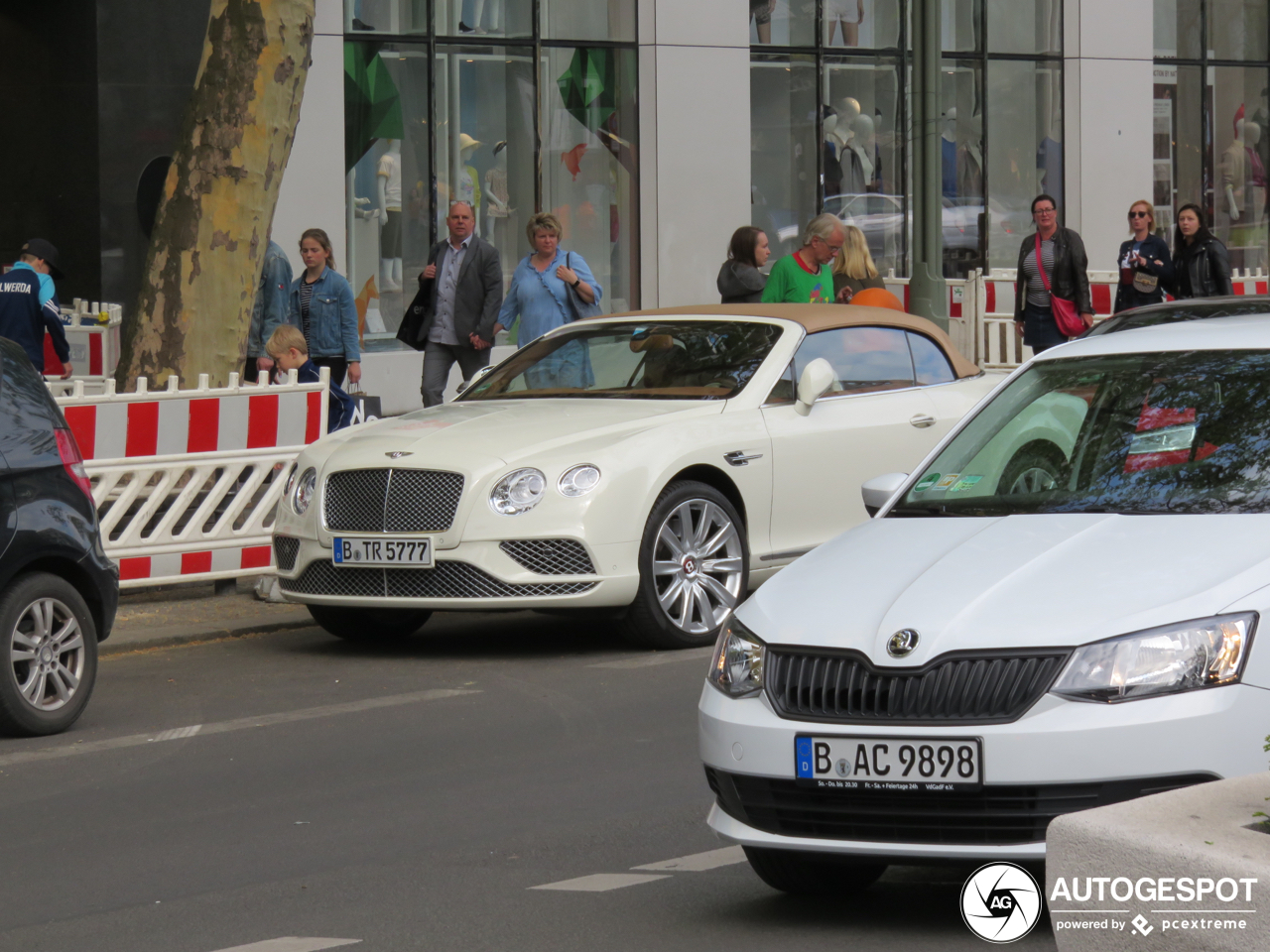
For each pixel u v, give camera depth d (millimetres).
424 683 22000
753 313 26453
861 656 11695
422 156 52062
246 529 28359
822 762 11672
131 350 31578
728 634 12688
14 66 48312
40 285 37156
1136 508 12977
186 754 18703
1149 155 64438
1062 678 11031
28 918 13297
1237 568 11352
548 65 54031
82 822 16109
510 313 35750
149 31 47844
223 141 31094
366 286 51219
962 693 11289
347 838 15320
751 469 24344
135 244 48094
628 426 23719
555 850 14742
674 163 55031
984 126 62344
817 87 58812
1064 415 14406
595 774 17266
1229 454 13203
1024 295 41875
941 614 11641
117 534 27578
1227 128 67500
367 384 50656
